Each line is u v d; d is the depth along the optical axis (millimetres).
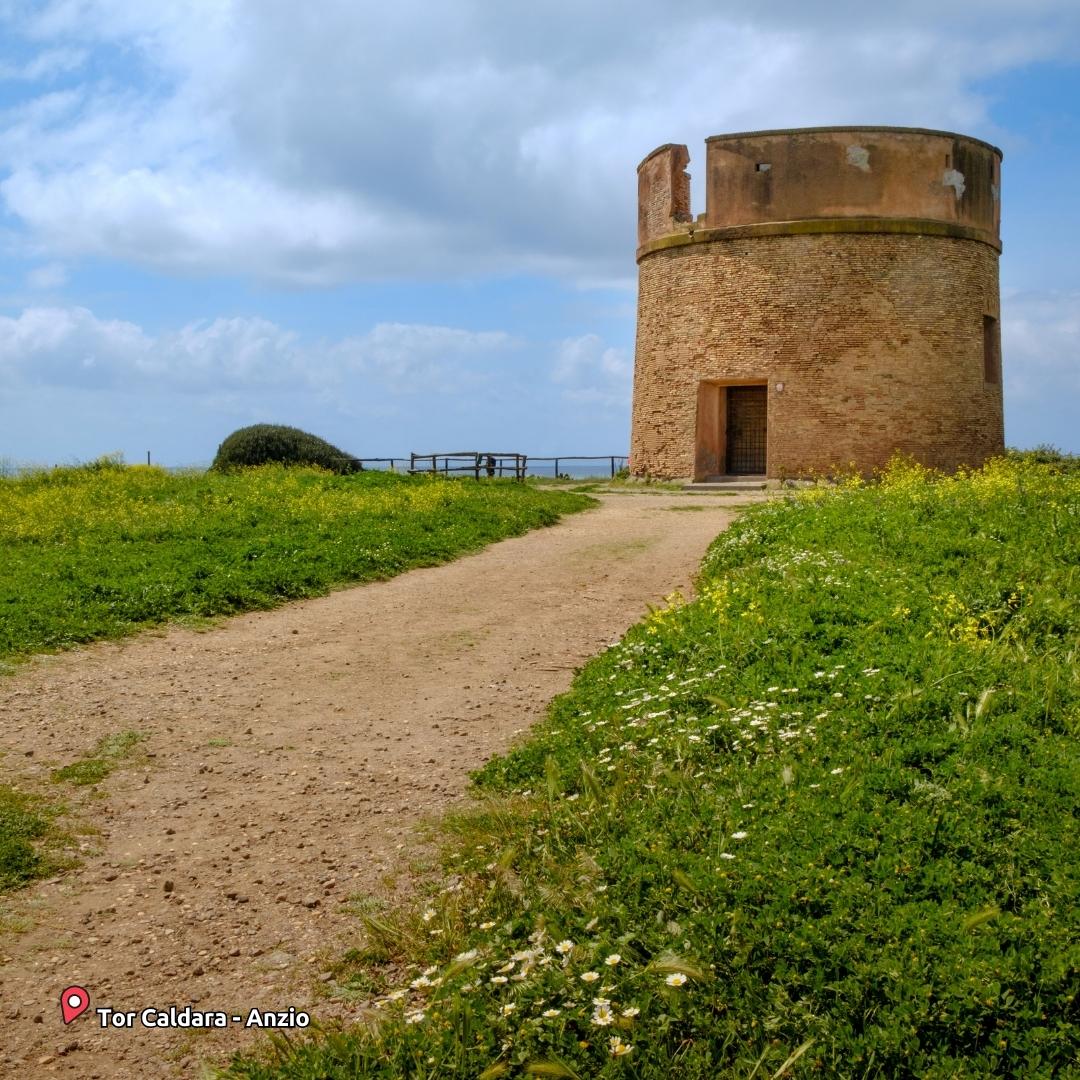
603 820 6039
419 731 8742
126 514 18172
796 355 28000
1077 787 5633
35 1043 4695
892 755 6129
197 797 7441
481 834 6512
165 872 6324
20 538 16312
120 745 8359
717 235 28797
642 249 31422
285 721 9047
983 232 29359
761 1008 4258
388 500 20594
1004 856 5031
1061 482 18000
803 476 27906
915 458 27828
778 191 28141
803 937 4512
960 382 28578
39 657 10680
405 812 7098
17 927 5668
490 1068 4066
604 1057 4160
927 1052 4004
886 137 27891
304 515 18500
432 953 5234
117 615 12133
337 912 5797
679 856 5352
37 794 7379
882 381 27750
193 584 13383
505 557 16953
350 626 12398
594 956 4633
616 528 20188
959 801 5531
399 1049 4281
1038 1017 4090
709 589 11234
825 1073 3953
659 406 30469
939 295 28266
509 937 5105
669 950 4523
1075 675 7562
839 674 7750
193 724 8930
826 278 27875
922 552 11945
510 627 12258
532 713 9094
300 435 31531
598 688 8828
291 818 7066
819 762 6273
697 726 7164
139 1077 4500
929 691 7074
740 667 8352
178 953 5434
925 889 4824
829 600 9742
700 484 28828
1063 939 4426
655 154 30938
